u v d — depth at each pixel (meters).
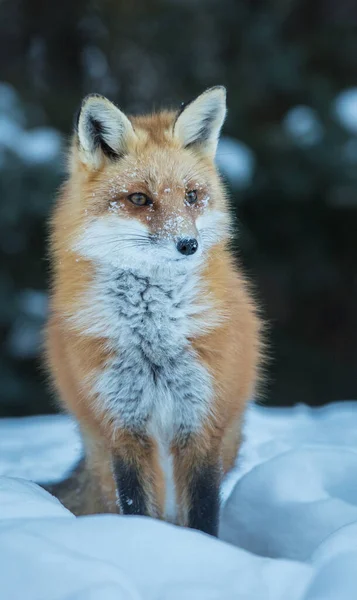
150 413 7.23
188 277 7.17
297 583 4.61
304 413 12.36
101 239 7.24
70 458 9.72
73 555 4.46
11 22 27.09
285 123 23.95
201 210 7.62
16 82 26.20
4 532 4.63
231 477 8.31
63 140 22.14
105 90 27.59
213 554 4.76
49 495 6.05
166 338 7.14
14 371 23.72
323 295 27.11
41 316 22.92
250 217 25.30
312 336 27.30
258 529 6.94
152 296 7.12
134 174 7.48
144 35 26.83
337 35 25.89
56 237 7.68
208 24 26.64
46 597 4.23
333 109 24.08
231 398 7.29
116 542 4.73
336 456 7.37
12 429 11.82
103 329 7.10
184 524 7.42
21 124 23.25
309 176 23.86
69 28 27.27
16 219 21.38
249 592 4.52
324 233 26.03
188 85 27.08
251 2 26.66
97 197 7.42
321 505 6.60
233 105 24.88
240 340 7.38
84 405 7.30
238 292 7.65
